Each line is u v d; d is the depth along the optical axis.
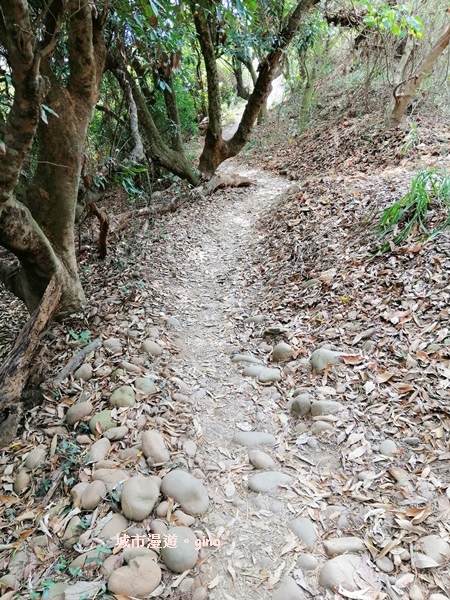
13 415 2.24
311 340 2.79
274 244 4.46
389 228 3.41
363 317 2.78
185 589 1.44
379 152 5.90
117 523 1.65
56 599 1.40
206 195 6.88
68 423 2.25
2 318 4.14
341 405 2.20
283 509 1.73
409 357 2.34
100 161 4.52
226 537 1.63
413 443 1.91
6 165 2.04
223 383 2.61
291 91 11.41
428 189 3.58
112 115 5.30
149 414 2.27
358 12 7.15
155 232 5.24
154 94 7.09
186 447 2.06
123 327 3.11
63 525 1.68
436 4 6.25
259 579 1.47
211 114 6.88
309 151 8.09
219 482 1.89
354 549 1.52
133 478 1.80
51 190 2.95
